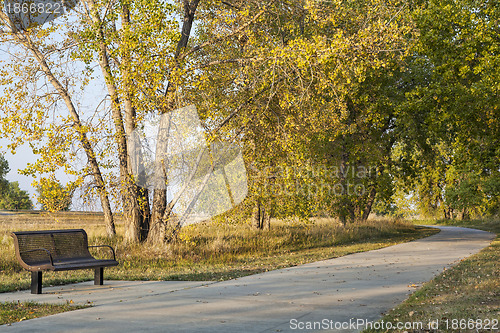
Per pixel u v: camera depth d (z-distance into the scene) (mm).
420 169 35281
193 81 14758
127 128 16281
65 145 14758
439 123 21734
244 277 10367
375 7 20156
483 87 19609
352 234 25484
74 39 17219
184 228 16312
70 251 9367
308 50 14672
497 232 32969
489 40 19375
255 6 16750
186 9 17156
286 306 6742
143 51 14180
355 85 20891
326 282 9281
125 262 13766
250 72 16047
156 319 5824
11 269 12117
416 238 26047
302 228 27938
